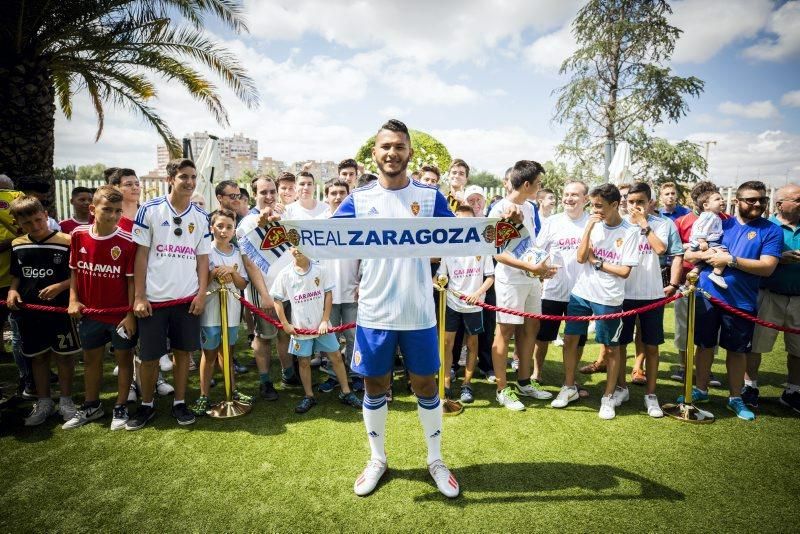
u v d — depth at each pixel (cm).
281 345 424
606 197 354
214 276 354
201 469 283
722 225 384
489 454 302
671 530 228
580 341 405
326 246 248
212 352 371
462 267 389
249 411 369
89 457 298
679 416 357
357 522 234
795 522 234
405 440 320
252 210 443
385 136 235
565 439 323
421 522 234
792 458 297
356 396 402
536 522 234
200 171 680
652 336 367
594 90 1545
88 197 432
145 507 246
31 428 339
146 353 334
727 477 274
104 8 628
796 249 366
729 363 371
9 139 584
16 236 391
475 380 455
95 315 338
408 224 245
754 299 363
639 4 1494
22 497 254
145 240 328
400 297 242
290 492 260
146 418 344
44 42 614
